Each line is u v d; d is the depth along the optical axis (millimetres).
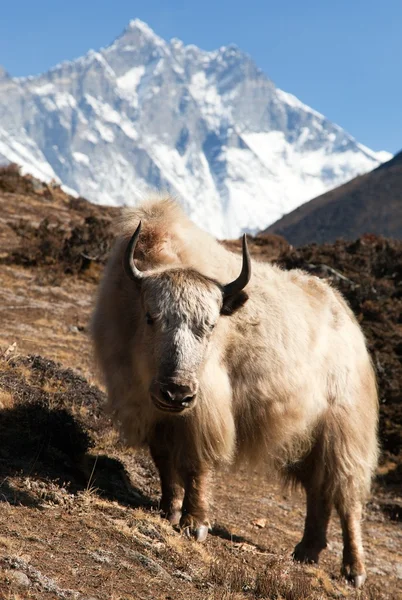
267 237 43250
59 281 26359
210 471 9070
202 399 8594
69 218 39625
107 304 9305
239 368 9258
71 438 10211
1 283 24500
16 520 7176
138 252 9109
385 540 13672
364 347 11094
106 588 6305
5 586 5715
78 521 7621
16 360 12445
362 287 27188
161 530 8172
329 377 10281
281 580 7863
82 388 12562
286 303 9938
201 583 7207
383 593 10320
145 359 8297
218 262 9539
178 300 7992
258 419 9477
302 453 10211
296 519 12805
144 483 11141
